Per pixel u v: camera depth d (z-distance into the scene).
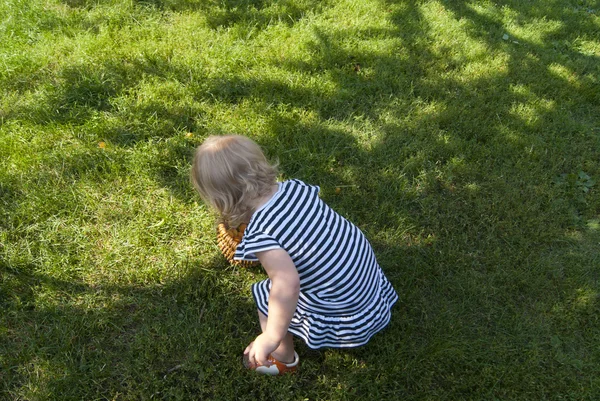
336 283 1.94
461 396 2.30
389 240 2.96
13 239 2.74
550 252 2.96
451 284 2.76
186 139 3.34
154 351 2.36
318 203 1.93
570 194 3.30
